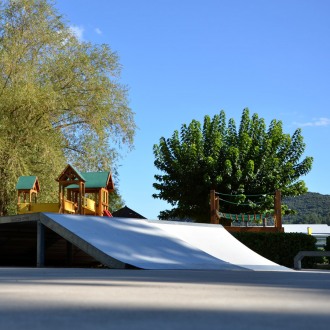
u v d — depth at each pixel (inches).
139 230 485.7
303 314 69.4
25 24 928.9
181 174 1266.0
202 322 61.1
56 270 320.2
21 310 72.9
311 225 1818.4
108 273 261.4
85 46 994.7
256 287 134.0
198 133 1320.1
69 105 942.4
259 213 1250.0
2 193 898.1
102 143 959.6
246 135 1293.1
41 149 902.4
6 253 663.8
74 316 66.2
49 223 444.5
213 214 882.8
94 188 878.4
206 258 439.5
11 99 863.7
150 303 86.0
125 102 997.8
